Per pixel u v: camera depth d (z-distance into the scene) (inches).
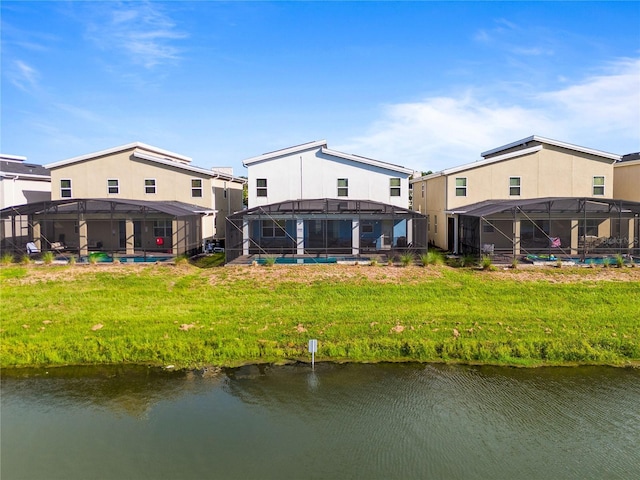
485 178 1170.6
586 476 366.9
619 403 476.7
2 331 626.2
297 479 362.0
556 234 1127.0
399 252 1073.5
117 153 1220.5
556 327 639.8
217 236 1349.7
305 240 1109.1
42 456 390.0
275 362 572.1
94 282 835.4
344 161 1156.5
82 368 557.9
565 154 1171.9
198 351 585.6
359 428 433.4
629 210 1024.2
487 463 382.6
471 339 611.2
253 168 1158.3
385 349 594.2
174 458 386.6
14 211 1035.9
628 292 771.4
